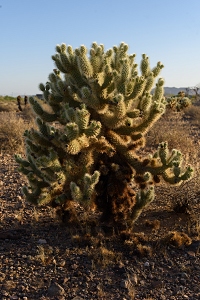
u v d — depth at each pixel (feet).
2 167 25.31
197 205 16.97
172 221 15.85
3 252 13.33
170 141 33.22
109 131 14.62
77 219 15.49
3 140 32.48
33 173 15.03
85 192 13.01
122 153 14.78
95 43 15.37
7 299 10.82
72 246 13.80
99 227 14.96
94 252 13.17
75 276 11.99
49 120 15.05
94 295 11.06
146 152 30.53
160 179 15.07
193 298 10.95
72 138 12.53
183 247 13.71
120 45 15.51
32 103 14.85
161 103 14.58
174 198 16.71
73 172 13.96
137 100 14.61
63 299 10.85
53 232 14.97
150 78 14.01
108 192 14.21
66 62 14.07
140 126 14.32
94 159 14.49
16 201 18.44
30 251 13.44
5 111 79.00
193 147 32.04
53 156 13.21
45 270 12.30
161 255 13.24
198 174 17.81
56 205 15.24
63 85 14.92
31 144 14.99
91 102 13.39
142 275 12.09
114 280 11.80
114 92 13.80
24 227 15.47
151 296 11.04
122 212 14.61
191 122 52.70
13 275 11.99
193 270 12.39
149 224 15.39
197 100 105.50
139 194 14.84
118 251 13.41
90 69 13.12
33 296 10.99
